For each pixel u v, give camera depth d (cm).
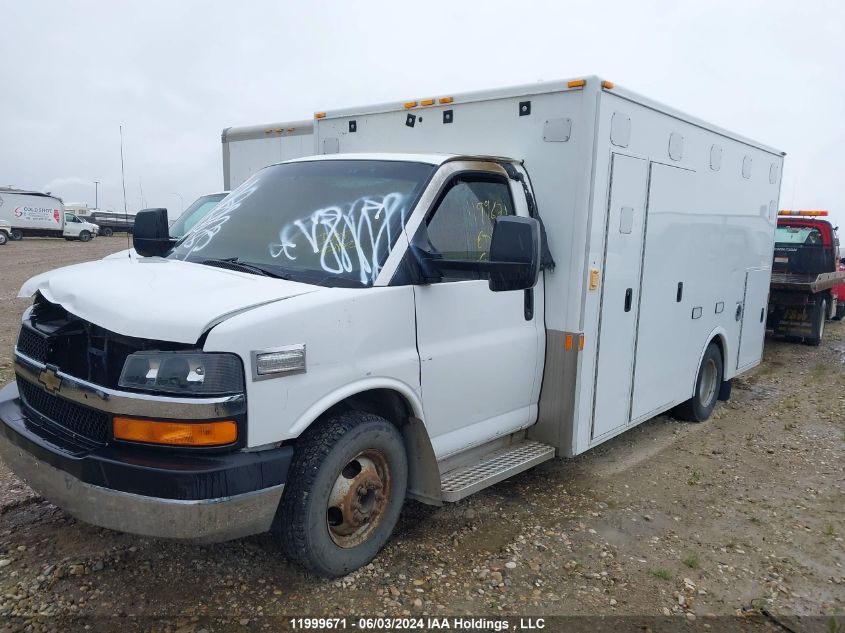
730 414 726
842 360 1038
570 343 456
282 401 308
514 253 344
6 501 427
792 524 461
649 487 515
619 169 474
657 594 367
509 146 474
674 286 579
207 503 288
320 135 590
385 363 354
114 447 299
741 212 696
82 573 352
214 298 310
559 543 415
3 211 3566
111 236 4225
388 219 380
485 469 425
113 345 307
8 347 855
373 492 366
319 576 353
